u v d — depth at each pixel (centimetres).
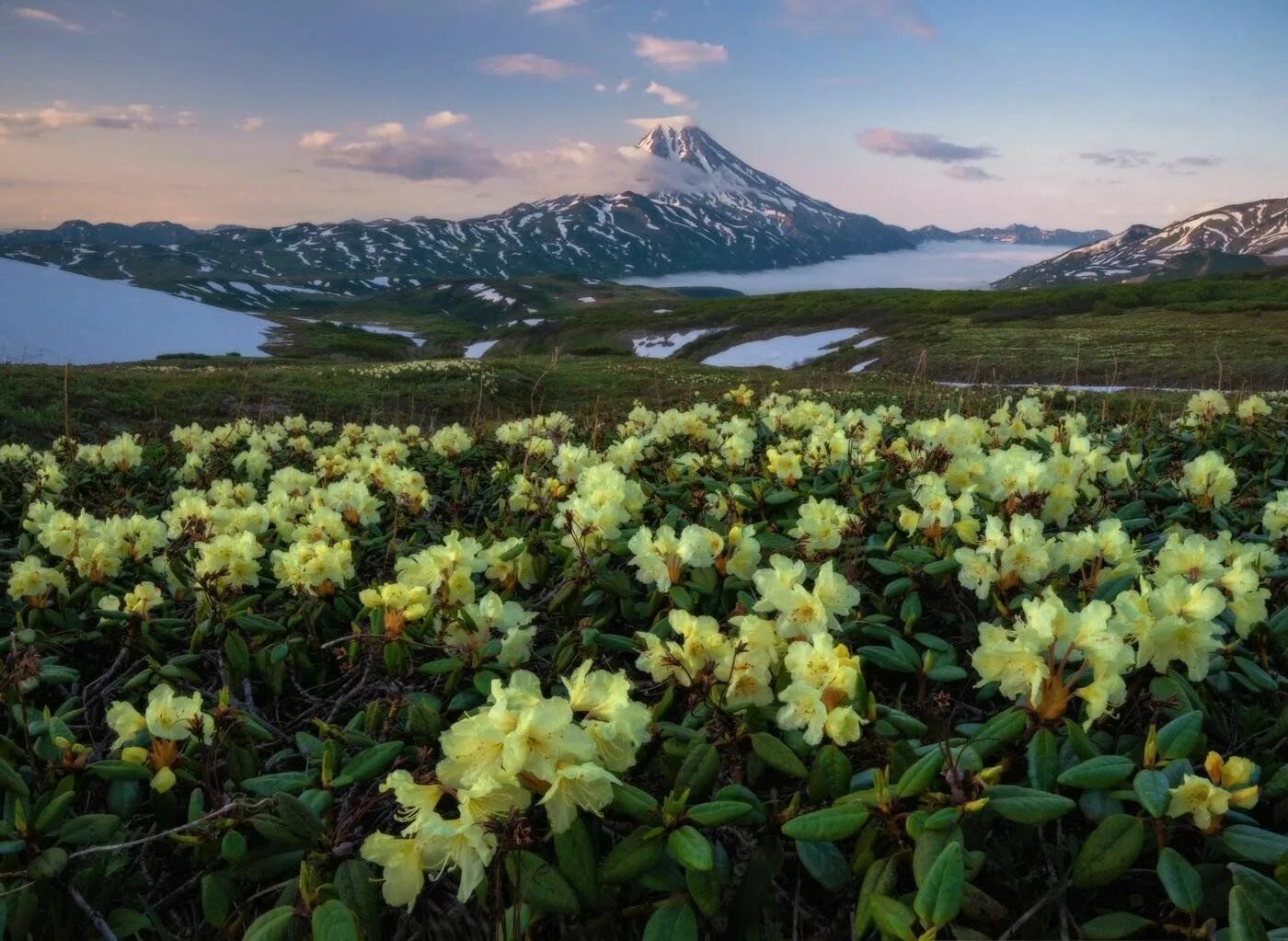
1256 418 648
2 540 438
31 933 182
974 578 273
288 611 304
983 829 176
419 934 183
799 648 199
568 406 2675
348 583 335
